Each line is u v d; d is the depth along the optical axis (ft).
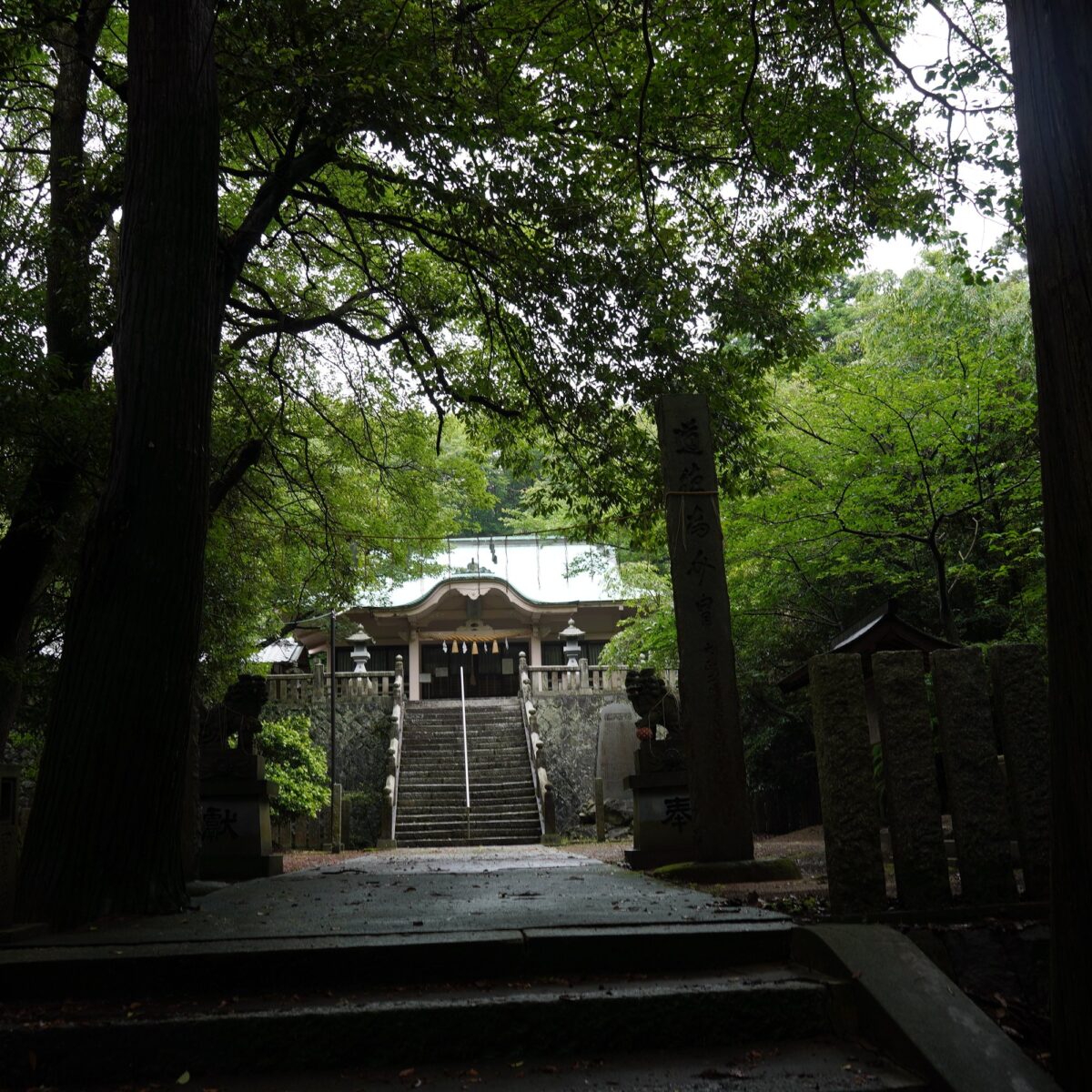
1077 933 10.14
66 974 12.22
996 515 46.50
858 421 44.34
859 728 14.40
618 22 28.43
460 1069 10.77
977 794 14.40
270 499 48.01
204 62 20.99
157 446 19.06
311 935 13.52
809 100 29.55
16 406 28.40
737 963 12.94
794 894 18.47
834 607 57.00
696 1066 10.66
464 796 69.10
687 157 33.99
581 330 35.17
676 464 25.71
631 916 14.35
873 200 30.99
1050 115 10.56
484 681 103.81
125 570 18.45
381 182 32.91
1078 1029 10.01
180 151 20.25
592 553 76.07
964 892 14.19
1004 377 41.98
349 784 76.18
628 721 71.92
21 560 33.68
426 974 12.49
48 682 43.04
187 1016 11.00
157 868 17.99
